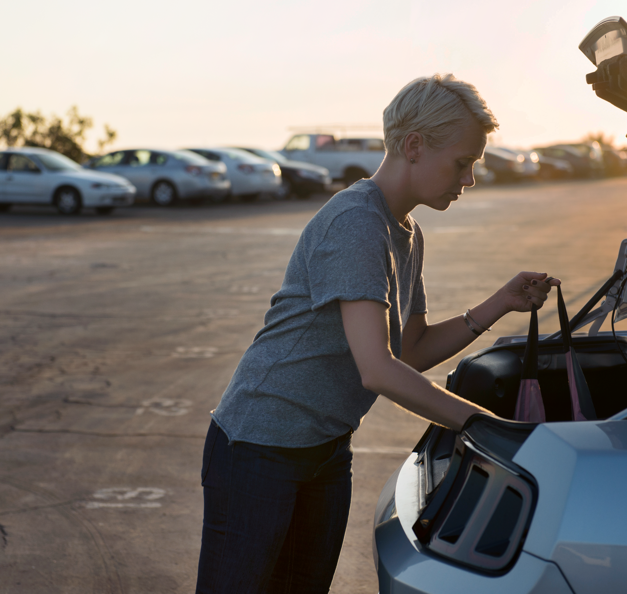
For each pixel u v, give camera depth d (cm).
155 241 1438
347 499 191
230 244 1391
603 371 220
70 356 633
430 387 154
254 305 838
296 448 172
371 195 164
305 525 190
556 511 129
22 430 460
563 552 127
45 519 347
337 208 162
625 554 125
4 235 1534
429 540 154
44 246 1370
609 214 1992
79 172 2008
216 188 2228
